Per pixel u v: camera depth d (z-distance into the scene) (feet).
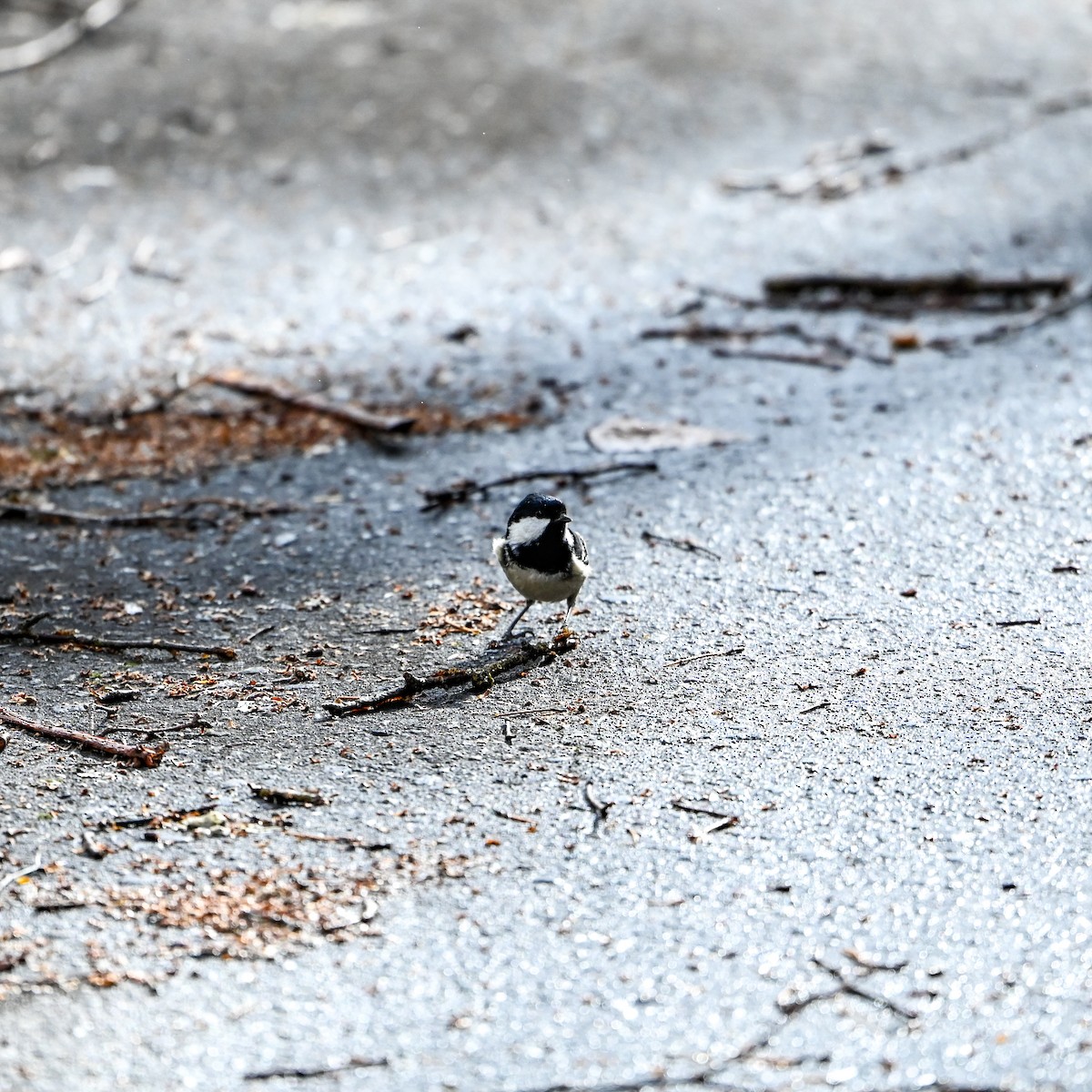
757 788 26.86
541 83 78.07
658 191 66.33
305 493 42.27
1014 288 54.03
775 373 49.42
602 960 22.47
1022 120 71.97
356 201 65.92
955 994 21.53
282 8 91.09
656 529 38.60
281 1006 21.59
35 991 21.88
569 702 30.35
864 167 67.31
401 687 31.17
